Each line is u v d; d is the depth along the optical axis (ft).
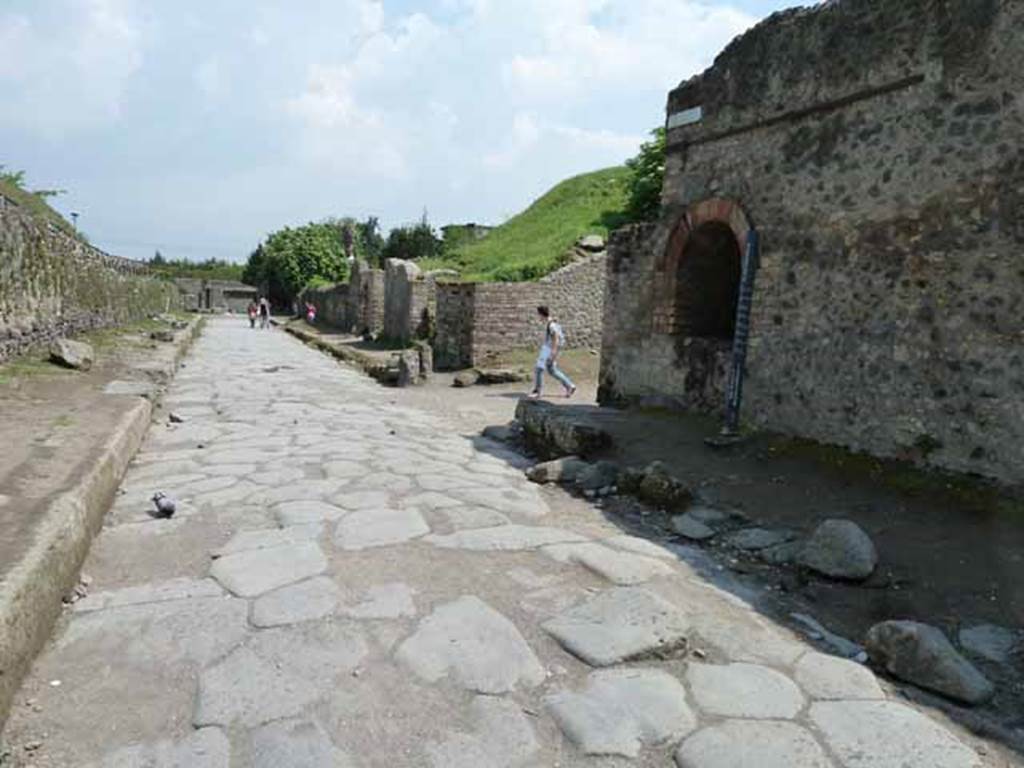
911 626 9.97
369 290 87.51
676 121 27.07
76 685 8.45
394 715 8.10
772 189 22.49
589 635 10.12
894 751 7.84
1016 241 15.71
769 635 10.85
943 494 16.20
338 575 11.95
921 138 17.87
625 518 16.89
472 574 12.32
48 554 9.75
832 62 20.35
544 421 24.23
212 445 22.76
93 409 21.94
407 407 34.94
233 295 217.36
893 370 18.40
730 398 22.58
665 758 7.62
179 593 11.08
